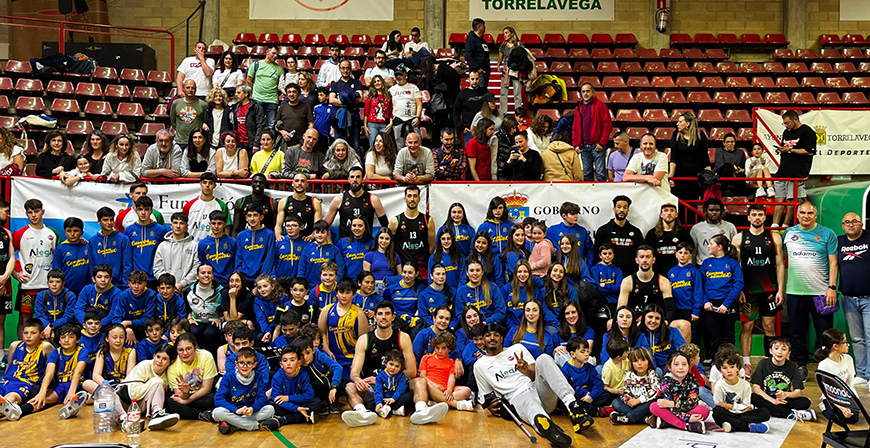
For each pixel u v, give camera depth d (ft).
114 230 28.07
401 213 28.96
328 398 23.22
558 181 29.94
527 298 25.84
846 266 26.71
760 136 35.68
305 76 35.96
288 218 27.37
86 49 47.32
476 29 39.58
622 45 52.24
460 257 27.66
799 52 51.55
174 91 43.52
